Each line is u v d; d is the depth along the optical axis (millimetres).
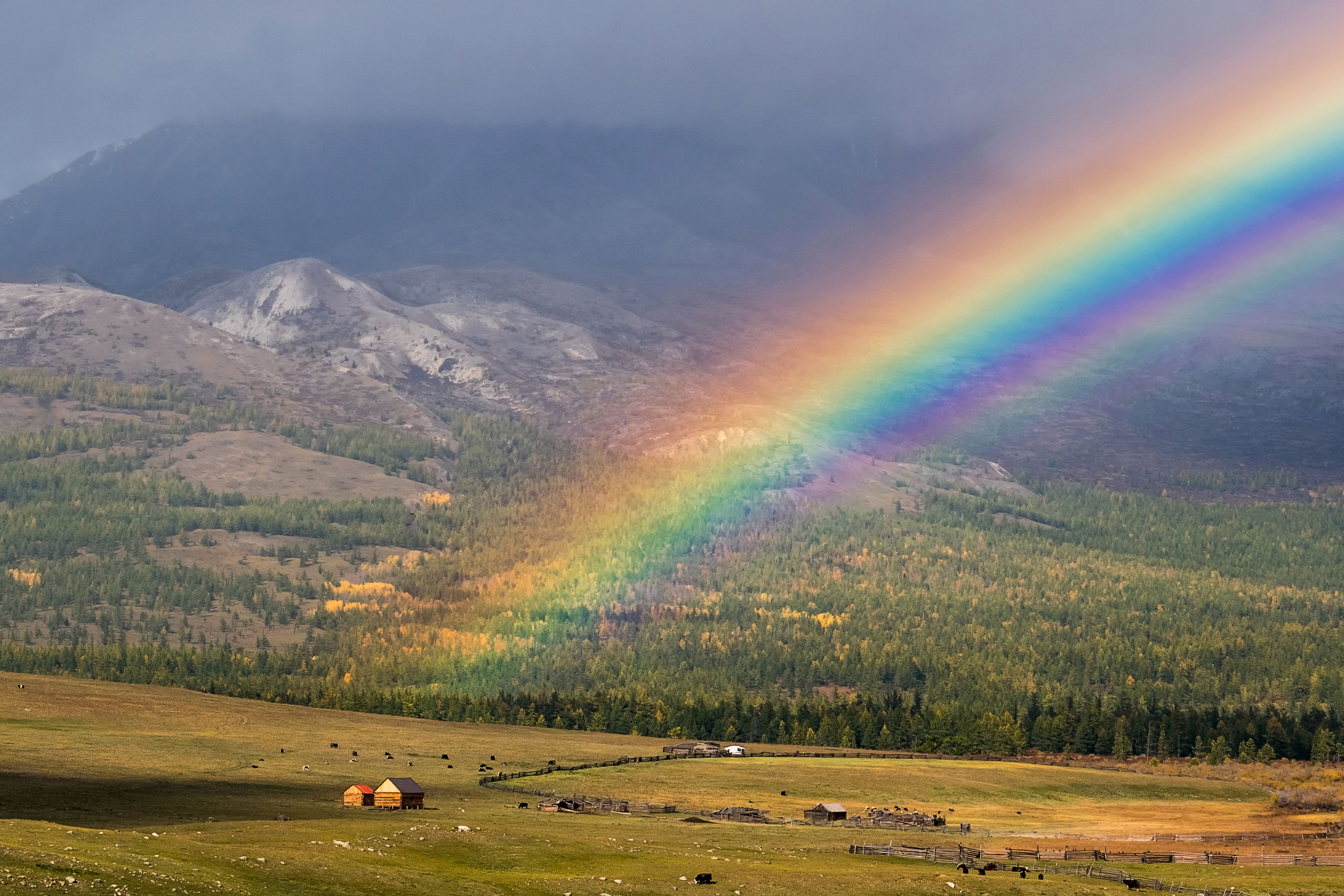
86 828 106125
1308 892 116062
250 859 89312
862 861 125688
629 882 100500
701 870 109000
